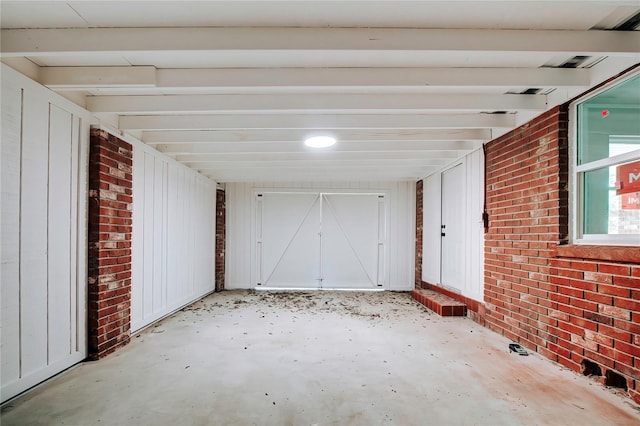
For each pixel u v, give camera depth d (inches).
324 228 266.8
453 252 197.6
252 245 267.3
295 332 149.3
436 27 77.8
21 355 88.5
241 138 146.4
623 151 93.6
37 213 92.7
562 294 109.3
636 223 91.1
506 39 78.7
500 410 83.3
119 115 127.1
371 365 111.4
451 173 200.7
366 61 91.7
